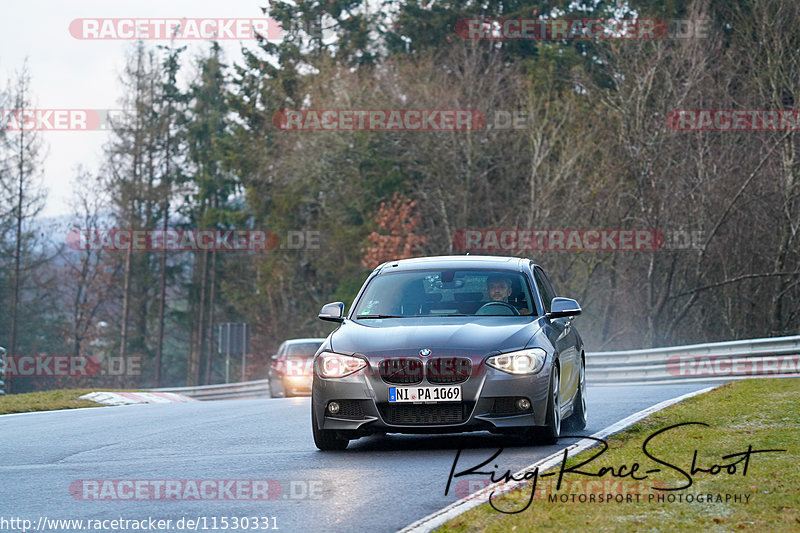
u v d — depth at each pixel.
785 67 145.75
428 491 27.70
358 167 187.62
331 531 23.31
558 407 36.34
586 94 164.75
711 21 152.88
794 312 155.88
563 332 39.34
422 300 38.94
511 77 178.62
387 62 183.25
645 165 147.00
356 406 34.84
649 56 149.12
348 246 198.25
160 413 61.12
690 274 163.88
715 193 151.88
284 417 52.41
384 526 23.61
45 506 27.84
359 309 39.31
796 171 143.88
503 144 172.50
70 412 67.31
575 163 158.25
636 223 157.00
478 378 33.97
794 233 147.88
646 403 50.59
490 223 171.62
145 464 35.44
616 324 167.00
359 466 32.50
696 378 87.94
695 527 21.91
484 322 36.91
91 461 37.28
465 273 40.19
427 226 183.62
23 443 44.78
